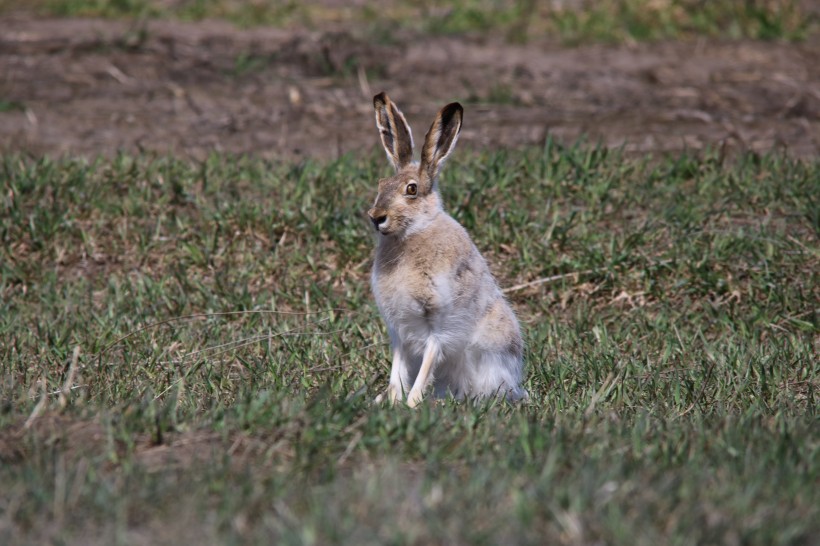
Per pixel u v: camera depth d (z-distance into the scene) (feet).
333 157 72.90
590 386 45.68
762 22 100.01
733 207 65.21
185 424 37.40
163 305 56.18
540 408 42.91
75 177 66.18
